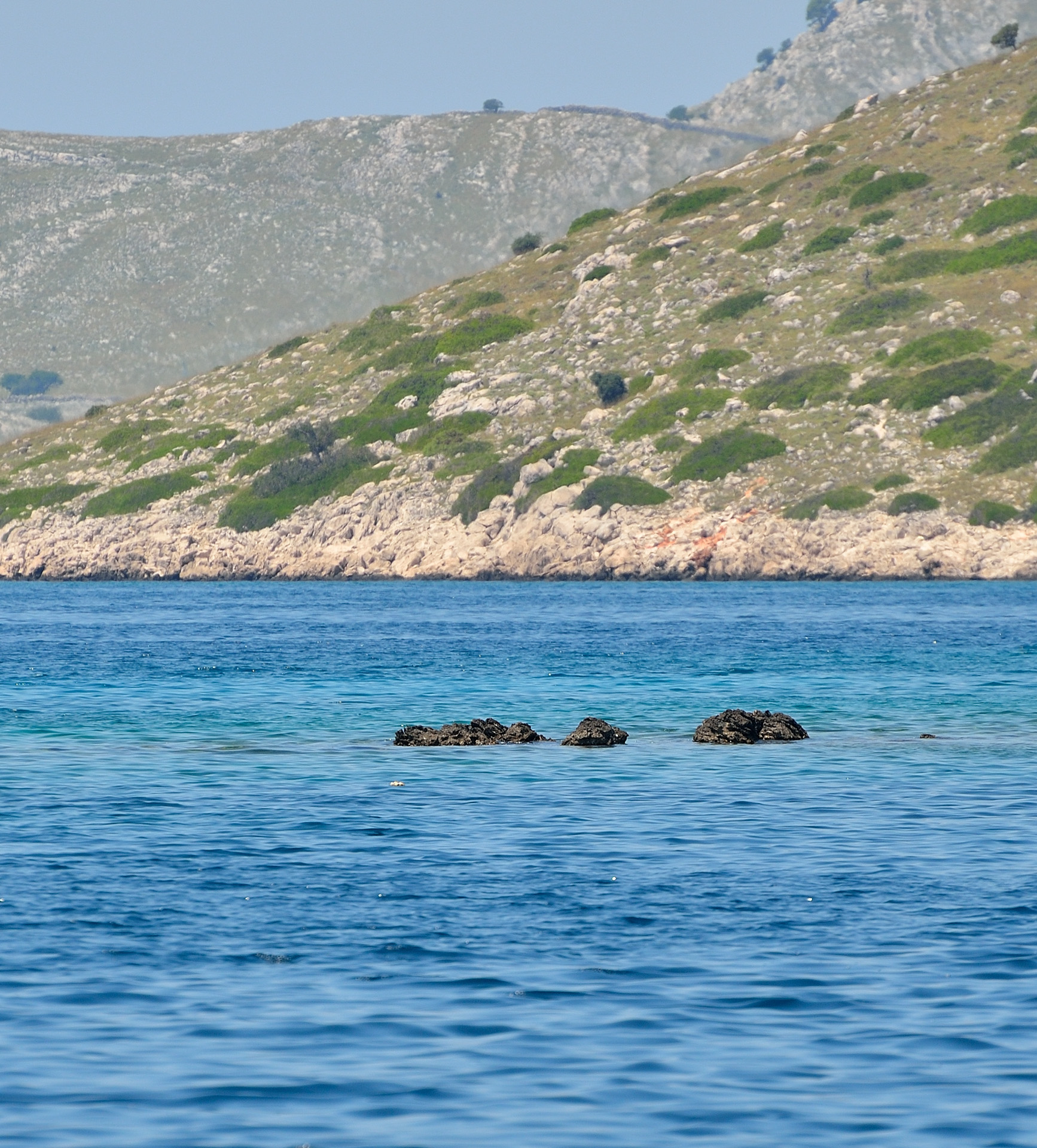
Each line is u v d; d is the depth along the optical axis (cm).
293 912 5356
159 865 6278
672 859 6394
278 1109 3391
